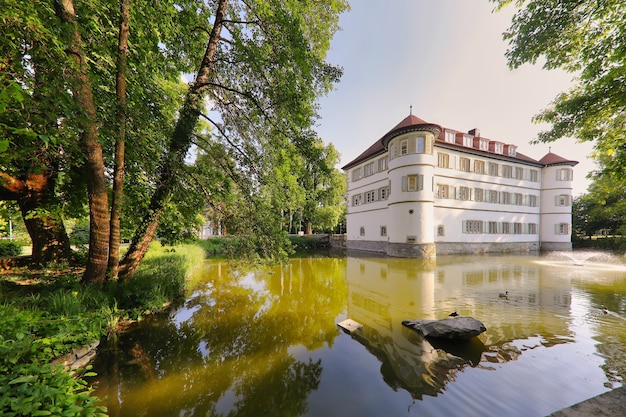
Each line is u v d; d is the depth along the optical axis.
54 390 2.43
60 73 4.53
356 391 3.84
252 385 4.05
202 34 9.12
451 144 25.03
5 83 3.59
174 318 7.05
